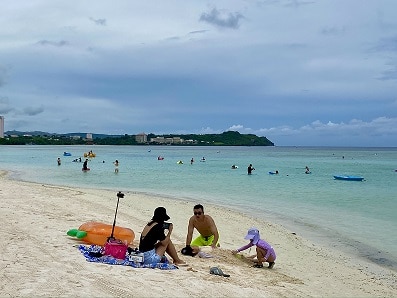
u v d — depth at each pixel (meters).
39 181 39.12
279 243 16.31
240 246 15.35
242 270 11.32
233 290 8.96
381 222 21.42
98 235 11.95
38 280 8.34
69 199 23.48
